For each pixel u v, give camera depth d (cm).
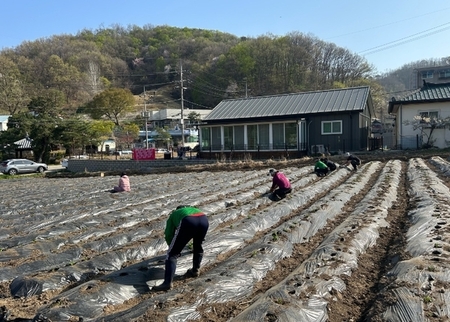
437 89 2525
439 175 1373
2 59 6316
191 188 1494
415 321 361
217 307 438
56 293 521
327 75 6228
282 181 1103
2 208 1262
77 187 1816
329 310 419
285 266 586
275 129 2653
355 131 2477
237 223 800
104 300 462
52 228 872
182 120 3572
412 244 596
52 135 3997
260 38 6469
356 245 620
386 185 1202
